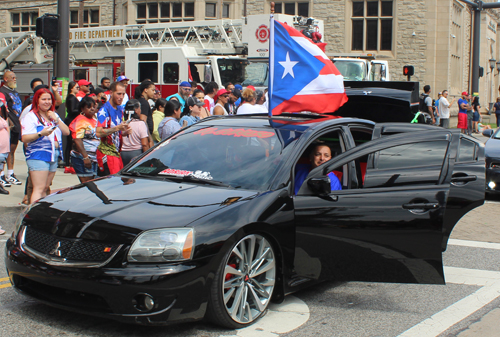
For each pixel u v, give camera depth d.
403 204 4.60
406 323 4.43
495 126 29.34
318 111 6.18
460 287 5.39
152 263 3.74
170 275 3.70
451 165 4.80
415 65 26.56
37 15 31.91
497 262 6.31
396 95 9.51
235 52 17.89
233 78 16.88
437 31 26.34
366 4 26.94
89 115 7.81
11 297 4.77
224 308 3.99
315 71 6.11
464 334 4.23
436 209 4.58
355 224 4.54
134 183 4.67
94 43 21.47
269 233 4.23
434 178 4.75
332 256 4.52
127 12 28.02
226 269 3.97
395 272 4.66
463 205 6.06
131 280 3.67
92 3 29.84
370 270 4.62
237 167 4.71
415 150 4.87
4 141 8.70
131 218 3.92
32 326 4.15
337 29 27.28
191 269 3.77
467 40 31.47
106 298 3.71
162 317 3.71
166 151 5.21
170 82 18.44
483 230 7.95
